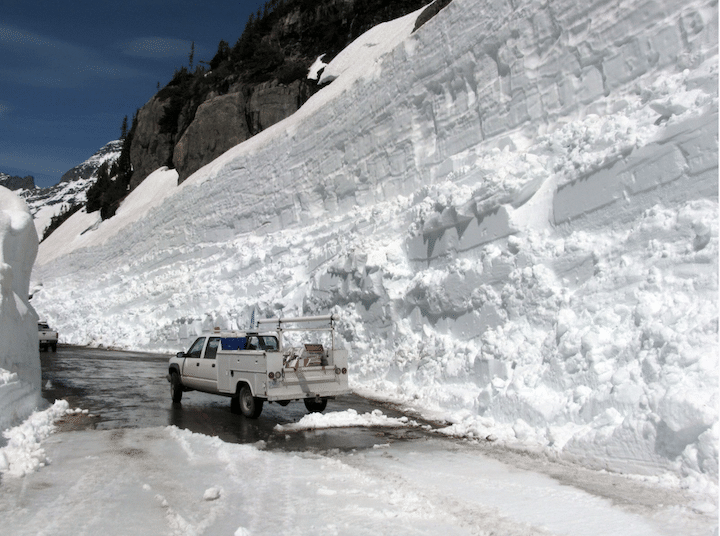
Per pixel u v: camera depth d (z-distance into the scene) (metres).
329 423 9.27
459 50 16.53
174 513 4.95
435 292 12.71
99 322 35.53
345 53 43.53
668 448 5.83
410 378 12.45
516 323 10.32
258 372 9.72
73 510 5.02
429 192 15.84
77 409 10.74
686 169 8.55
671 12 10.68
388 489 5.65
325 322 17.16
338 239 19.66
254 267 25.84
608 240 9.53
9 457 6.64
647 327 7.33
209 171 35.12
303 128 25.80
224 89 49.94
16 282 10.00
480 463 6.71
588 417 7.24
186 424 9.47
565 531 4.52
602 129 10.67
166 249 36.34
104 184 64.44
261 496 5.44
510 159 13.18
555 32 13.38
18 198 10.60
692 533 4.38
